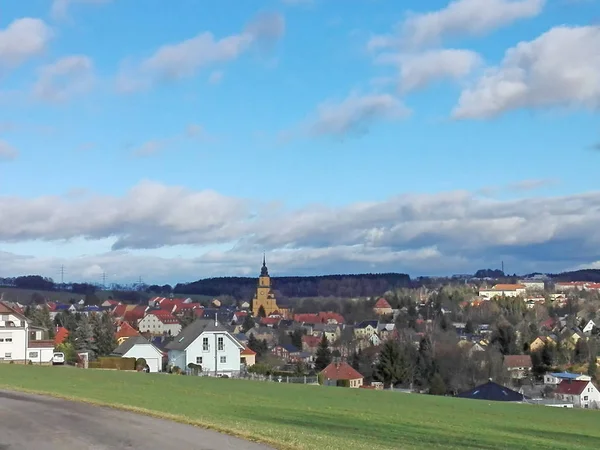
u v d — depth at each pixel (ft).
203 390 145.48
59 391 110.01
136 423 70.49
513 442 98.63
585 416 156.76
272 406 122.83
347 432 92.07
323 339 400.06
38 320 422.82
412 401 161.89
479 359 327.26
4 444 58.08
